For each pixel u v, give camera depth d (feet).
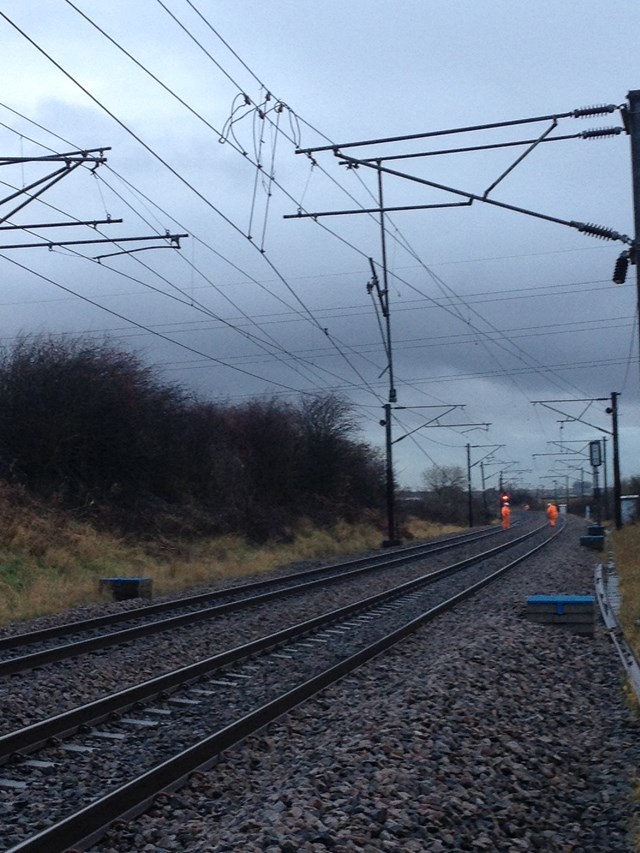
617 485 205.98
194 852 23.09
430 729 33.24
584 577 104.73
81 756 31.58
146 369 130.41
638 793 28.76
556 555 142.61
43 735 32.63
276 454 169.37
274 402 174.70
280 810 24.94
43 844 22.50
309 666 50.34
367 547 174.91
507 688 42.42
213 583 99.40
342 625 66.64
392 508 183.93
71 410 115.85
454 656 48.26
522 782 29.71
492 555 143.43
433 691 38.99
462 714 35.86
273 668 49.26
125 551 103.35
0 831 24.53
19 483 106.01
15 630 61.36
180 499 131.85
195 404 146.51
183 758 29.25
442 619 69.15
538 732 35.99
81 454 118.01
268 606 77.00
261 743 33.63
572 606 61.16
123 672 47.16
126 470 123.75
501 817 26.37
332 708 39.93
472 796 27.27
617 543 161.68
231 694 42.68
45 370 116.67
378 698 40.50
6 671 44.91
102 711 36.40
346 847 22.52
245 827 23.84
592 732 37.58
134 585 80.84
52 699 40.73
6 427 112.47
